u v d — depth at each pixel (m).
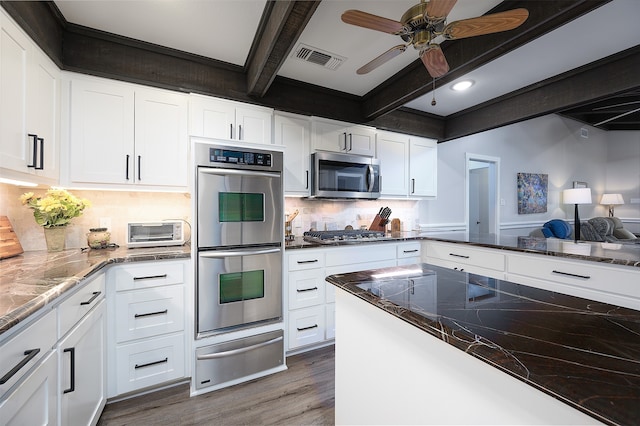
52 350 1.05
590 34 1.92
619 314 0.77
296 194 2.69
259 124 2.46
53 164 1.76
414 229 3.87
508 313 0.79
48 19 1.66
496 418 0.61
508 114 2.97
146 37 1.99
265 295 2.12
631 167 6.66
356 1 1.67
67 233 2.11
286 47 1.75
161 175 2.13
